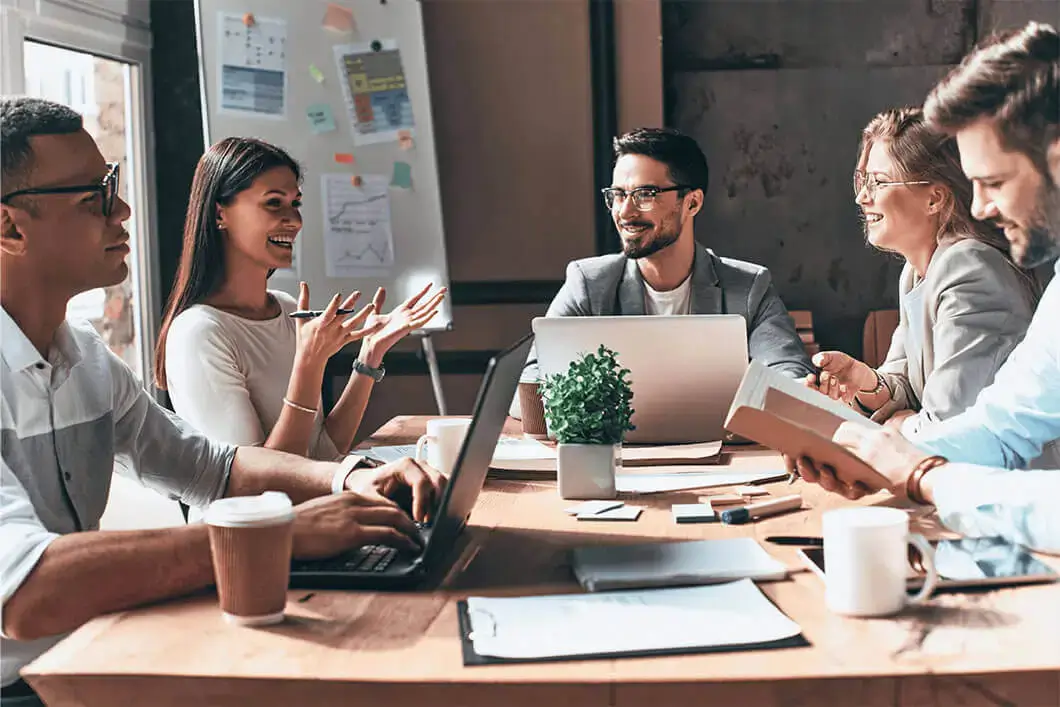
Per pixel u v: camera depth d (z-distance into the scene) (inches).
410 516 62.0
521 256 176.1
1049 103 58.2
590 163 173.8
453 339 177.6
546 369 85.2
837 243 181.8
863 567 44.7
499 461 75.9
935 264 83.8
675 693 39.0
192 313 86.8
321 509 53.6
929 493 56.9
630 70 171.0
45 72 140.3
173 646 43.1
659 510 64.8
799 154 180.7
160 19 166.1
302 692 39.9
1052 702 39.4
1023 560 50.9
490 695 39.4
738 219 182.5
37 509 60.7
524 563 53.9
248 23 157.6
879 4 177.6
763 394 66.2
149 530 49.0
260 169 87.7
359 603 48.1
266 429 88.3
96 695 40.7
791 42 179.0
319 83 160.1
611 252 174.4
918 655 40.8
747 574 50.1
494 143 174.4
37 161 58.9
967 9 177.2
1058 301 64.6
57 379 62.9
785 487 70.2
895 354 100.6
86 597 46.9
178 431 71.7
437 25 172.6
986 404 67.9
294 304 96.2
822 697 39.1
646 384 83.7
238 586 44.9
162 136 167.9
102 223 61.5
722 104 180.4
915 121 86.7
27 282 60.9
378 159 161.8
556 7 171.3
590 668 40.2
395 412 178.2
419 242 163.0
